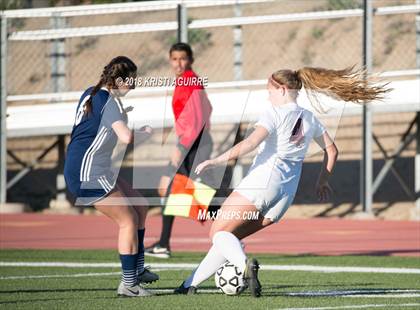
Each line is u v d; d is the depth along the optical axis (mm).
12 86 68438
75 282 26812
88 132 22547
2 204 53562
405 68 64562
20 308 21438
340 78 23328
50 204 55219
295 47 69812
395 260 32562
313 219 48656
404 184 50656
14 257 33875
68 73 57312
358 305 21609
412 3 69188
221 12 74375
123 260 23312
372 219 48000
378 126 57031
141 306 21578
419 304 21828
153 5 49781
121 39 73750
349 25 69625
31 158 61844
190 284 23844
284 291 24594
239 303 21953
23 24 72125
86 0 76062
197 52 70938
